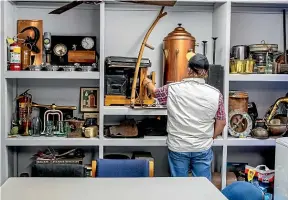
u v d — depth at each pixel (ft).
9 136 11.29
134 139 11.25
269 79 11.43
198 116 9.11
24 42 11.96
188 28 12.71
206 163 9.52
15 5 12.11
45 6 12.30
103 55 11.05
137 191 6.72
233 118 11.64
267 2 11.23
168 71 11.48
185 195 6.49
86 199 6.20
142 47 11.24
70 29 12.44
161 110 11.23
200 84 9.09
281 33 12.98
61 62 12.19
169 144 9.57
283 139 9.73
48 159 11.40
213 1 11.23
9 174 11.61
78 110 12.61
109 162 8.04
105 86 11.46
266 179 11.06
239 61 11.45
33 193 6.49
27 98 11.89
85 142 11.16
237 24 12.86
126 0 10.53
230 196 6.31
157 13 12.60
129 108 11.18
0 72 10.93
